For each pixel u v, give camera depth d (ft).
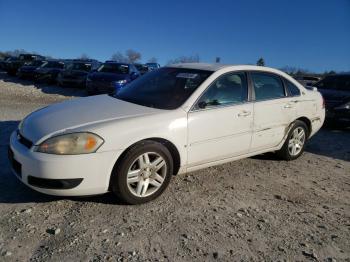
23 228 11.33
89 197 13.67
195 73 16.20
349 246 11.71
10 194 13.51
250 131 16.69
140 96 15.90
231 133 15.83
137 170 13.09
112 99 15.98
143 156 13.12
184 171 14.88
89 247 10.58
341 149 24.09
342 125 31.24
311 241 11.84
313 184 17.02
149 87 16.47
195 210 13.34
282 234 12.14
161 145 13.53
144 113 13.79
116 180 12.73
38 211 12.42
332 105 31.07
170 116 13.91
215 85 15.62
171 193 14.65
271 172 18.12
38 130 12.71
